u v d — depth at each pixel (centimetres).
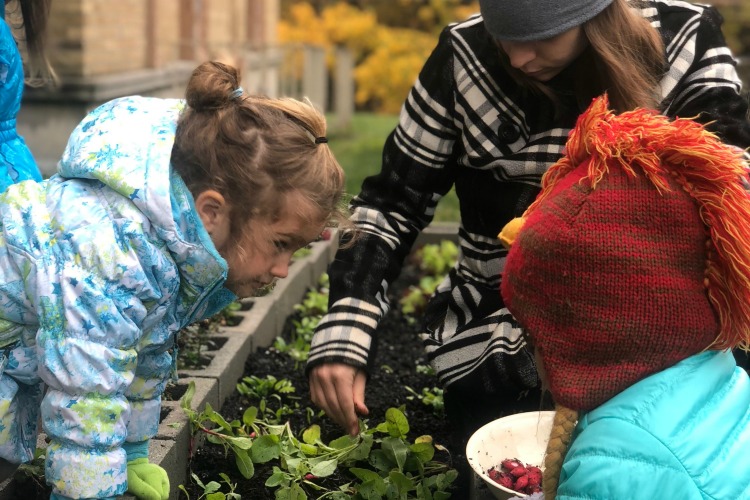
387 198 298
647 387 184
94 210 208
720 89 274
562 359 187
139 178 205
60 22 770
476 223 304
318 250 532
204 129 210
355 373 263
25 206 210
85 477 205
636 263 179
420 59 1780
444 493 268
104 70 823
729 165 180
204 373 328
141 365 230
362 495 261
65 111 780
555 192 193
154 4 930
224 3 1178
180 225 210
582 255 181
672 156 183
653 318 180
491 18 244
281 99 223
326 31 1811
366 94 1781
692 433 182
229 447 291
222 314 391
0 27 262
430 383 379
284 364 387
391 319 479
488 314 306
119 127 212
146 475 234
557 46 246
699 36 278
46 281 203
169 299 217
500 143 283
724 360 196
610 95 254
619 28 247
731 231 179
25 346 220
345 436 286
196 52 1028
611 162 187
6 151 270
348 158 1026
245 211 213
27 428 231
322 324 270
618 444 181
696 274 183
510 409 305
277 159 210
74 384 202
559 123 278
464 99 284
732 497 182
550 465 194
